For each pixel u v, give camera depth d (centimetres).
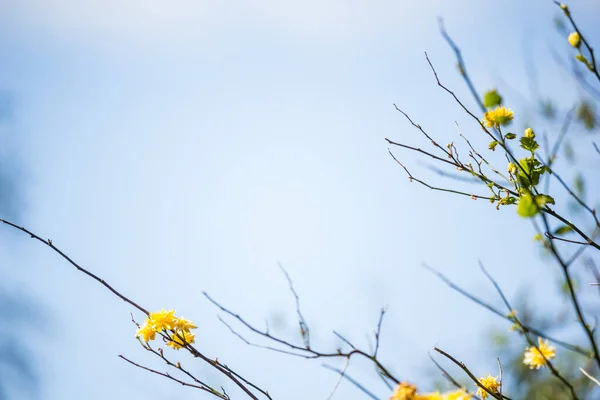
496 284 237
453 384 238
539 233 230
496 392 247
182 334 254
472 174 262
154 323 255
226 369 251
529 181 255
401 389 237
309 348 242
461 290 238
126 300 259
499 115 252
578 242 249
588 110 254
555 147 246
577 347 233
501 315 236
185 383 251
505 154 258
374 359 239
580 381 238
